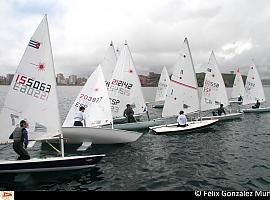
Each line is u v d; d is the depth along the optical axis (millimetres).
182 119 19797
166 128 19547
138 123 20203
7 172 9734
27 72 10453
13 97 10453
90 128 14164
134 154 13680
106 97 16359
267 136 18422
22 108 10500
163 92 42156
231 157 13047
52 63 10523
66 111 37375
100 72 16641
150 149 14711
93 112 16406
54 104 10539
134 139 15430
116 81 20812
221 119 26000
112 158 12914
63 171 10469
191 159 12750
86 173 10641
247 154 13609
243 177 10227
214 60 25703
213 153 13820
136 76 21391
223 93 26328
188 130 19547
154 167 11508
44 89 10508
